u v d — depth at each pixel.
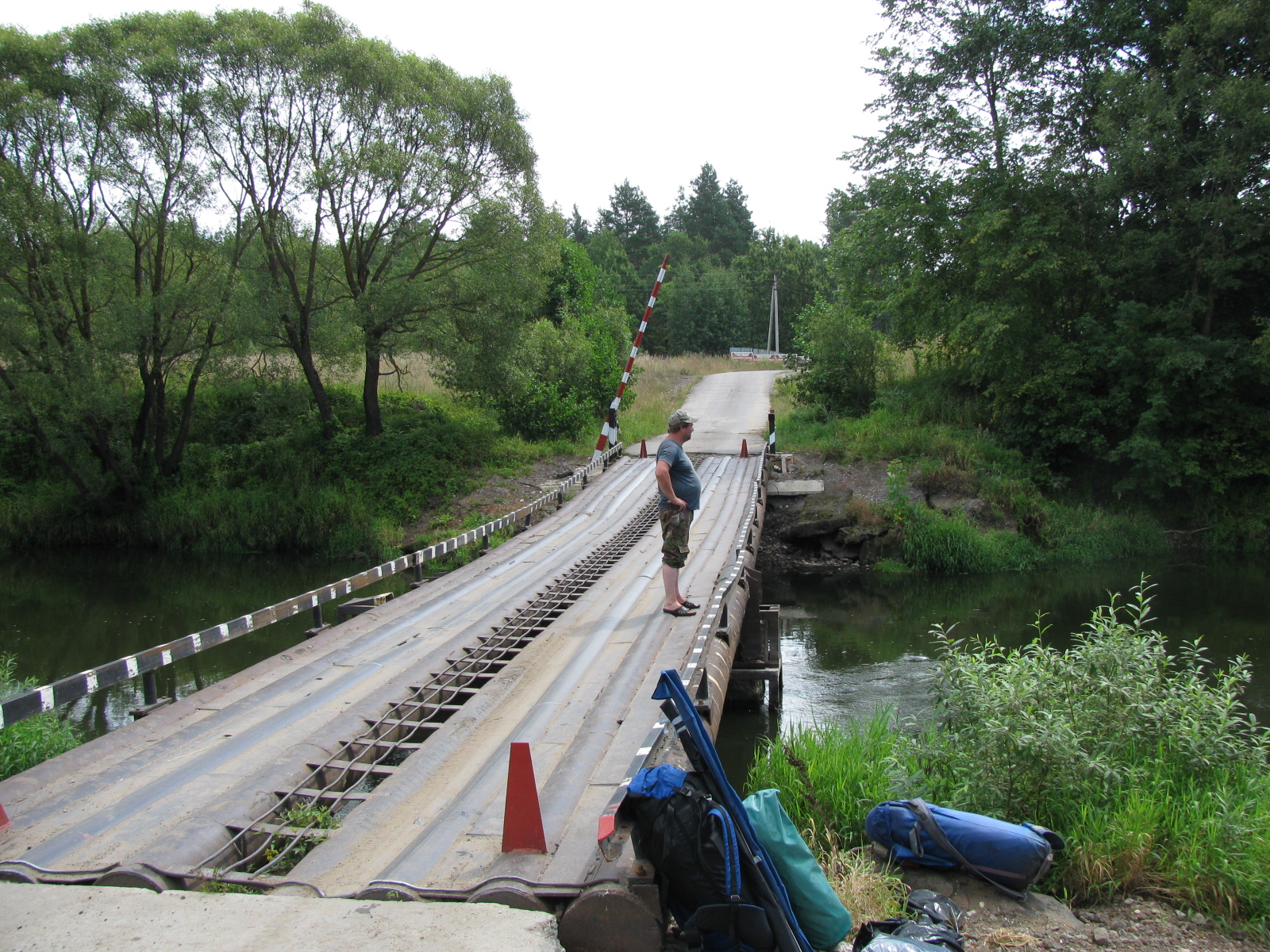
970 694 6.58
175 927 3.32
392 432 23.22
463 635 8.06
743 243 95.00
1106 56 22.64
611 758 5.05
